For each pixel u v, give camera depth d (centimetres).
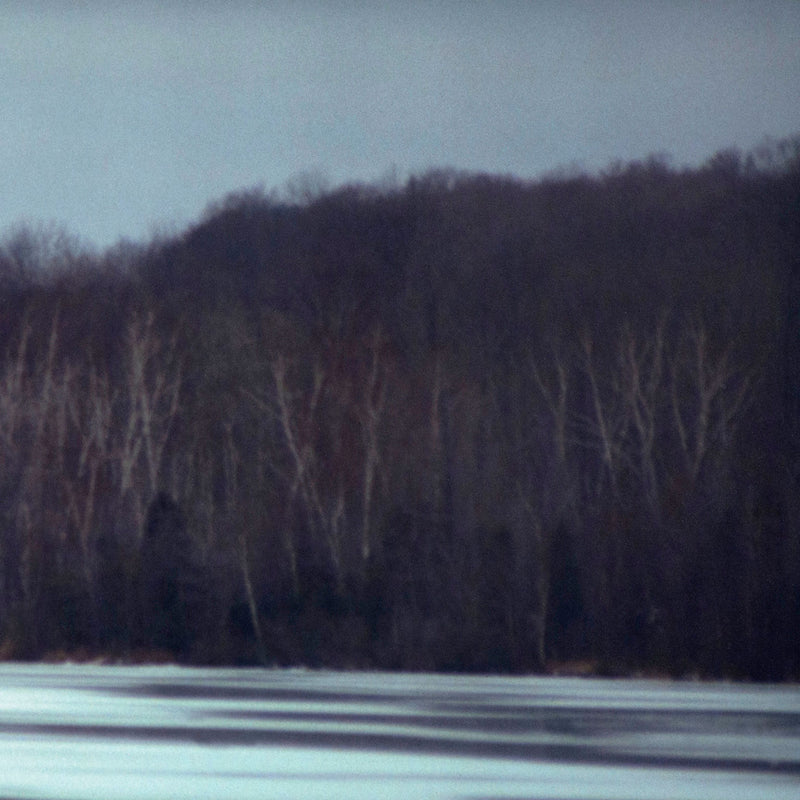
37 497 13188
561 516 11900
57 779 5047
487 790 4847
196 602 11681
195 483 13225
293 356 14175
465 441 12988
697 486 11794
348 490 12838
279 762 5403
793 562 10788
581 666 10856
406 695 8119
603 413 13700
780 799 4700
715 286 14550
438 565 11706
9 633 11956
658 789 4866
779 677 10169
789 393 13112
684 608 10738
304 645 11238
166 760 5450
